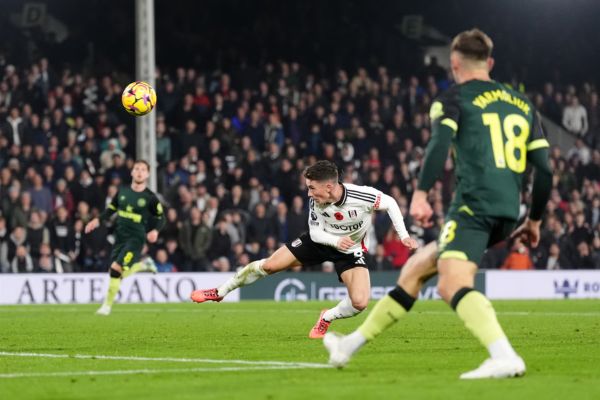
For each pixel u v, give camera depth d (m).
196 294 27.47
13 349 24.34
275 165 64.75
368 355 22.08
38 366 20.00
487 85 16.78
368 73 79.75
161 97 67.75
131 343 26.09
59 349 24.27
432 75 77.19
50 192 58.12
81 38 76.56
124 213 41.09
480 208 16.23
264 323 35.25
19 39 70.44
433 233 61.59
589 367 19.34
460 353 22.56
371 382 16.44
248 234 59.56
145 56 55.97
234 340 27.08
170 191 60.62
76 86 66.00
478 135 16.41
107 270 57.28
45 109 64.75
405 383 16.20
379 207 26.16
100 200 58.88
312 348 24.34
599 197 69.25
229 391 15.40
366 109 71.12
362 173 65.62
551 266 64.12
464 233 16.25
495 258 63.53
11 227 55.94
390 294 17.11
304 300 58.00
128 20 77.06
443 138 16.11
